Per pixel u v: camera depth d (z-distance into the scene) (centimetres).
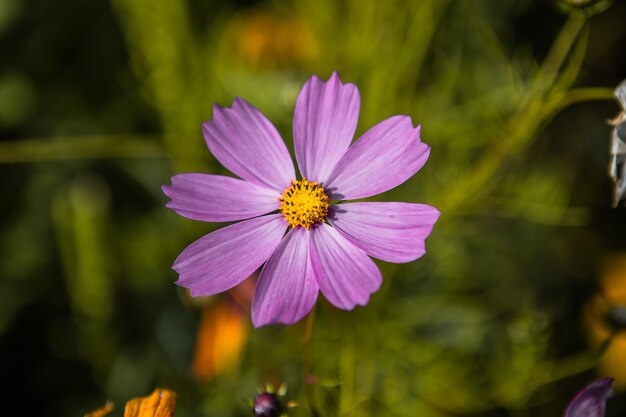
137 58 43
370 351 39
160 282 42
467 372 40
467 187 38
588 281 43
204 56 43
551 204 41
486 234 43
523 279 42
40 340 43
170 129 42
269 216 31
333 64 43
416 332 41
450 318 42
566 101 36
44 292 43
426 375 40
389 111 41
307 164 31
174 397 29
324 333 39
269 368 39
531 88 38
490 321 42
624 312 35
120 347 41
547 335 39
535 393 40
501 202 42
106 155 43
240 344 37
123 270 42
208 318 37
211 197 31
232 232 30
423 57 42
